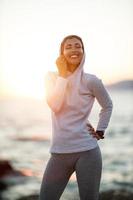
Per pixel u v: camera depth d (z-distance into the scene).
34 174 33.88
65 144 3.49
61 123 3.52
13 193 26.17
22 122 134.88
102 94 3.54
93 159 3.48
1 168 32.62
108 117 3.57
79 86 3.52
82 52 3.62
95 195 3.49
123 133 84.31
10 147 63.44
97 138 3.53
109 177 33.59
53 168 3.54
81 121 3.52
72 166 3.54
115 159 46.62
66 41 3.64
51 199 3.55
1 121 139.62
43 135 84.56
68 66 3.64
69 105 3.51
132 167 39.31
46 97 3.56
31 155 53.22
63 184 3.58
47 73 3.72
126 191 12.33
